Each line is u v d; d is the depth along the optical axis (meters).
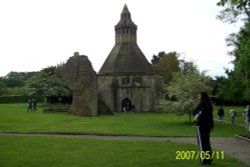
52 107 55.44
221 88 50.69
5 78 159.25
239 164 12.96
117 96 68.94
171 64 89.44
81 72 49.47
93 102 49.56
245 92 45.62
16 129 28.05
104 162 13.44
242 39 27.62
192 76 39.88
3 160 13.95
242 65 27.41
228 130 31.14
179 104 38.38
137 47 73.19
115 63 70.69
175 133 27.20
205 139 13.00
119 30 73.00
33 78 62.66
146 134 25.81
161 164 12.98
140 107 68.50
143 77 68.69
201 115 13.03
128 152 15.70
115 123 35.84
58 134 25.47
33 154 15.28
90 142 19.27
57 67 68.38
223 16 37.88
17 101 96.62
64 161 13.73
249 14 22.80
